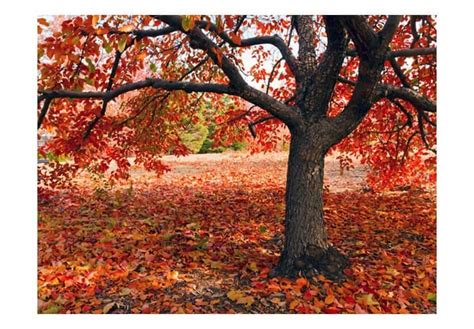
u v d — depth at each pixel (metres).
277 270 3.54
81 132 4.59
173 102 5.62
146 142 5.59
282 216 5.84
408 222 5.56
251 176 11.11
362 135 5.92
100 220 5.46
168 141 5.86
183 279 3.46
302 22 4.21
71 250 4.14
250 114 5.84
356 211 6.25
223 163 14.41
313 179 3.52
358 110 3.43
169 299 3.10
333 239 4.79
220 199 7.27
